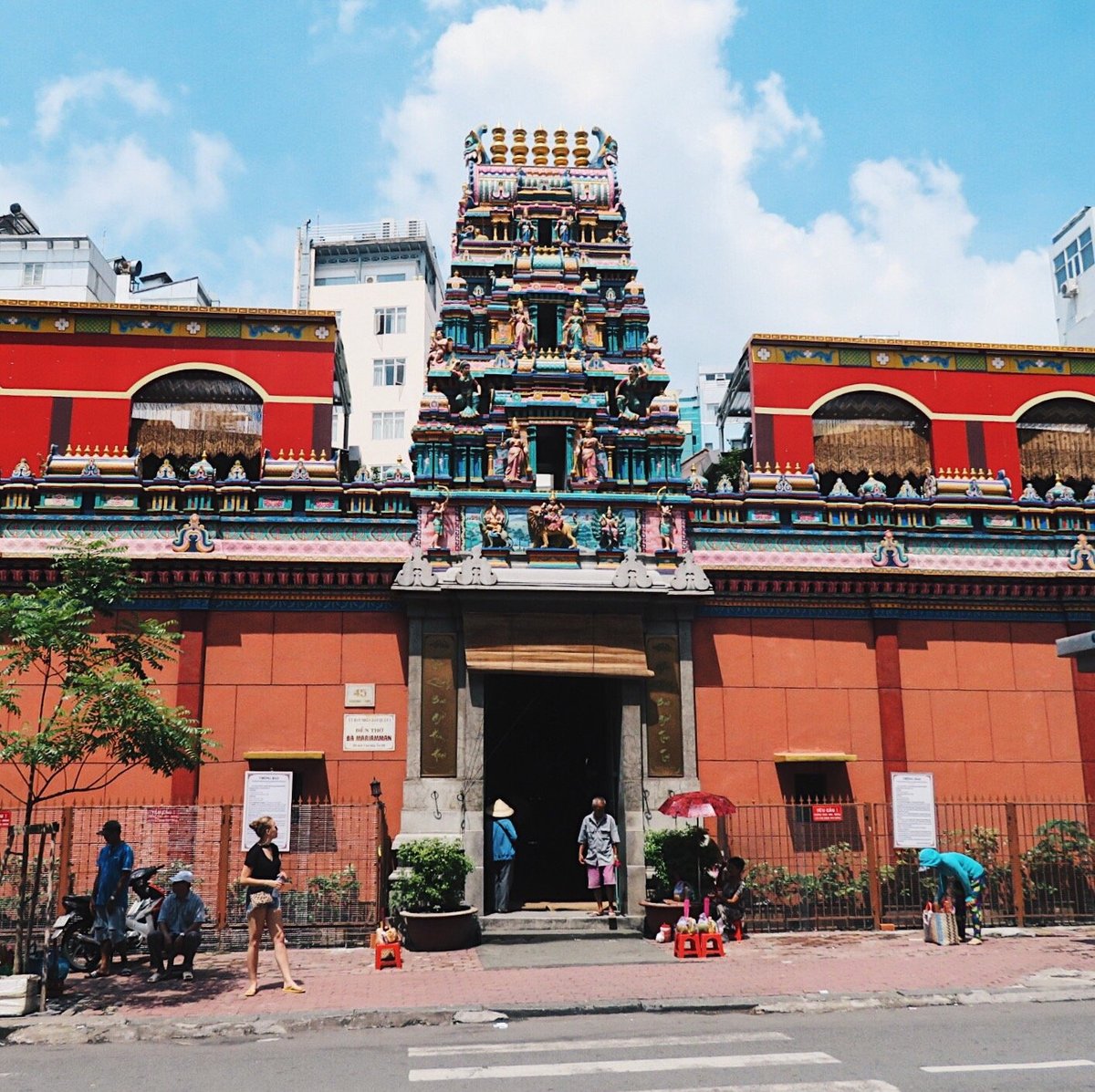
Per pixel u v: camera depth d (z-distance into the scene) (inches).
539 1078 368.2
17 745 540.4
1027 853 773.3
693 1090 349.1
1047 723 834.2
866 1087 350.6
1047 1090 343.3
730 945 669.3
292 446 875.4
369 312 2315.5
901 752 805.2
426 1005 493.0
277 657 776.3
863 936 698.2
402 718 771.4
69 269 1888.5
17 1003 481.1
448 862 677.9
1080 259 1879.9
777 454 914.1
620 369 908.6
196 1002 509.7
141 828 717.9
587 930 711.1
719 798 689.6
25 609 566.9
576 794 936.3
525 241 943.0
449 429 828.0
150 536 791.7
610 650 770.2
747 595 821.2
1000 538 861.8
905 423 949.2
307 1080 371.6
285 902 683.4
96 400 869.2
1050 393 964.6
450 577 770.2
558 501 820.0
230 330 893.8
